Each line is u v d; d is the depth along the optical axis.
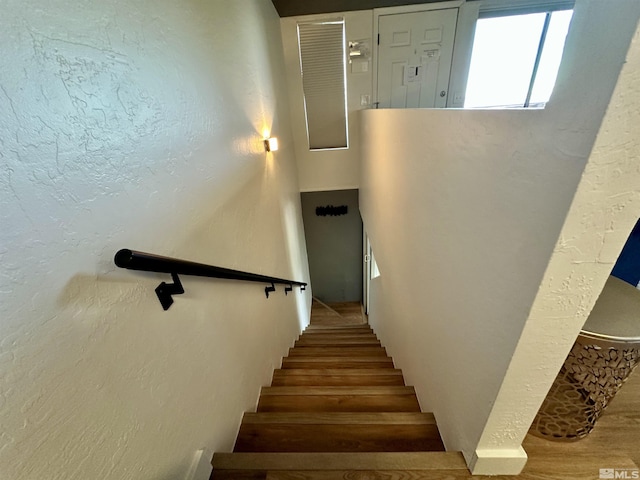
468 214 0.94
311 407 1.61
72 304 0.52
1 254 0.41
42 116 0.48
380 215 2.67
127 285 0.66
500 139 0.73
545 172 0.58
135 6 0.73
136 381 0.67
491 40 3.01
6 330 0.41
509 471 0.97
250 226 1.66
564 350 0.72
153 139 0.79
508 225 0.72
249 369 1.52
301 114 3.62
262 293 1.85
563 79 0.52
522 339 0.70
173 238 0.86
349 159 3.90
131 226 0.68
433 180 1.26
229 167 1.37
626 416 1.11
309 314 5.04
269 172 2.21
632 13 0.40
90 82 0.58
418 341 1.62
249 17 1.85
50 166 0.49
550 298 0.64
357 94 3.44
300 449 1.23
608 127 0.46
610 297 0.95
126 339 0.65
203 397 1.00
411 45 3.10
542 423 1.05
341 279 5.66
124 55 0.68
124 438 0.63
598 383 0.94
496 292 0.79
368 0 2.85
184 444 0.87
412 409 1.58
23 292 0.44
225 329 1.22
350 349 2.82
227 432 1.19
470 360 0.97
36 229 0.46
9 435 0.41
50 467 0.47
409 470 1.02
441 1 2.85
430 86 3.30
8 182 0.42
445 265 1.16
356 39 3.11
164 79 0.85
